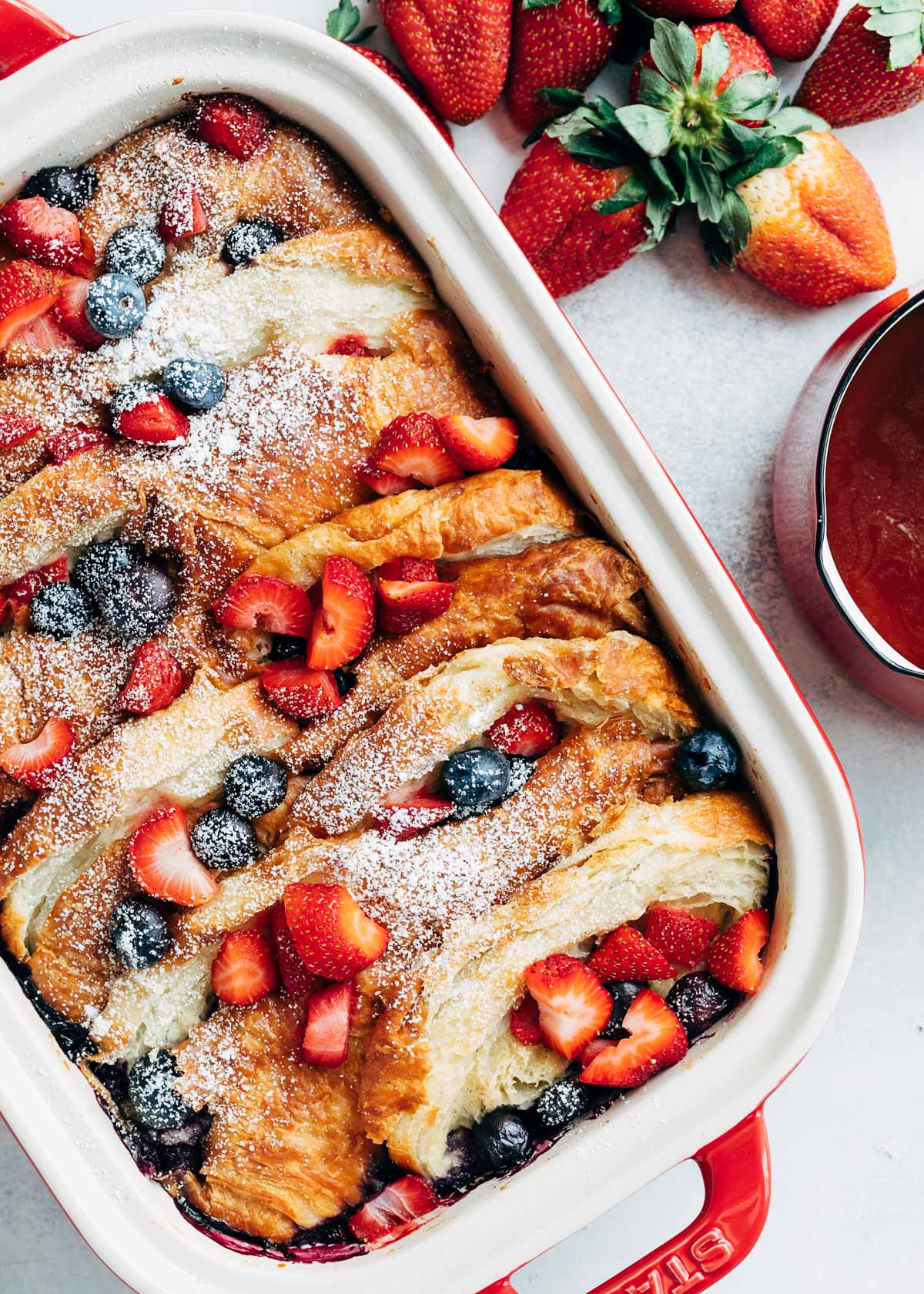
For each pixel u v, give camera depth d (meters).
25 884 0.60
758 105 0.62
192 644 0.60
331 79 0.59
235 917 0.59
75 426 0.60
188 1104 0.59
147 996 0.60
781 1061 0.58
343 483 0.60
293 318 0.60
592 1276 0.66
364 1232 0.60
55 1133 0.58
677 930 0.59
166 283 0.61
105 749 0.60
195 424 0.60
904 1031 0.67
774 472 0.66
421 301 0.61
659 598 0.58
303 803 0.60
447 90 0.64
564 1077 0.59
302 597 0.59
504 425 0.60
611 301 0.66
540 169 0.63
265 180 0.61
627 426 0.57
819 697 0.67
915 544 0.62
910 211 0.67
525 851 0.59
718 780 0.59
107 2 0.65
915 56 0.63
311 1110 0.59
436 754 0.59
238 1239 0.60
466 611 0.59
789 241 0.64
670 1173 0.66
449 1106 0.59
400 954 0.59
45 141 0.59
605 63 0.65
